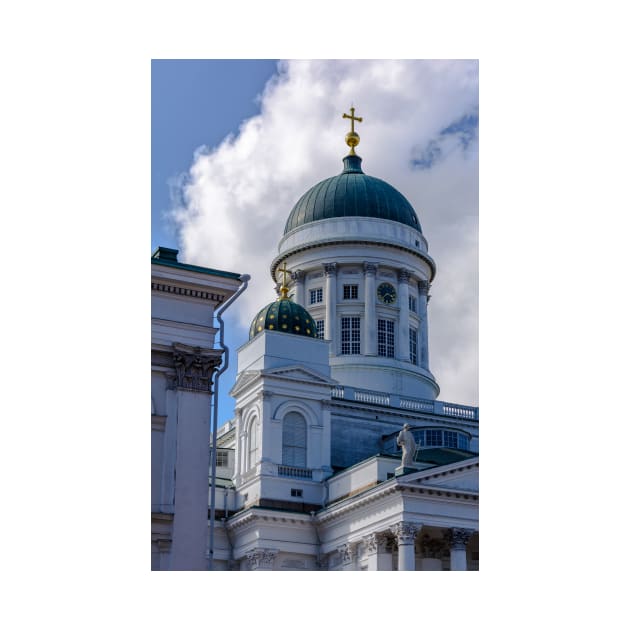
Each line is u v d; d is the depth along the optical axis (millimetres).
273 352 98250
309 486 95625
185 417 56219
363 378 111438
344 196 118750
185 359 56906
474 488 85312
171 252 59156
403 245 117125
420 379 114750
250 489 95500
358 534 87625
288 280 118000
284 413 97250
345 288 116938
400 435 86875
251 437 98188
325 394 99125
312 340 100312
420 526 83062
